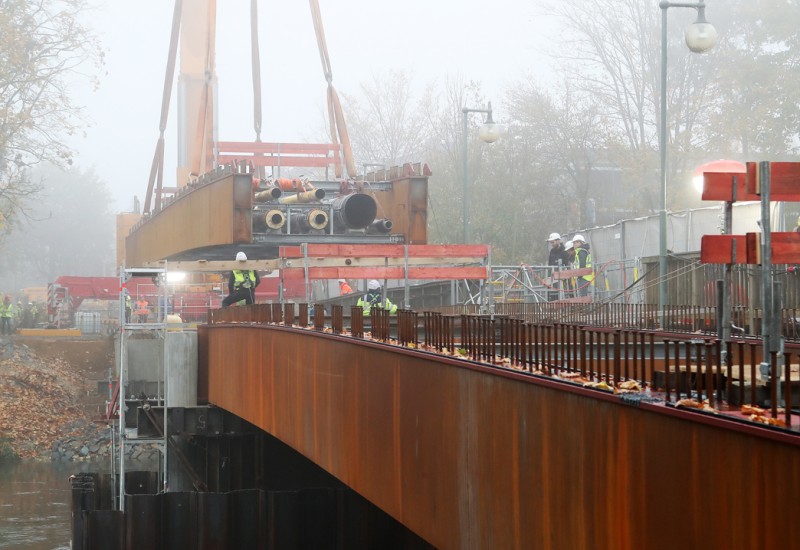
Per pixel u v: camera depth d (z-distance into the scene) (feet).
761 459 29.32
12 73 263.70
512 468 45.01
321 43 169.17
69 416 218.59
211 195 139.64
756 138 229.45
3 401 215.92
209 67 169.17
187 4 249.96
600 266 134.10
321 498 101.35
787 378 30.99
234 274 119.85
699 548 32.04
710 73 247.09
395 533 101.45
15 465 188.03
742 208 119.24
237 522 101.09
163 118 233.96
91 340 264.72
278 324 91.86
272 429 91.66
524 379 43.34
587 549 38.70
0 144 261.03
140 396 137.69
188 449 138.21
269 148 190.08
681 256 95.96
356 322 69.26
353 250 98.84
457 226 281.13
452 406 51.52
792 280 68.74
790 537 28.17
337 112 166.81
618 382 38.70
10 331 282.36
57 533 134.82
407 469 57.98
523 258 280.72
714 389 36.99
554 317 96.17
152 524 102.01
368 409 64.59
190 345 126.41
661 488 33.94
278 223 132.26
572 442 39.68
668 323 80.38
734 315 70.38
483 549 47.98
